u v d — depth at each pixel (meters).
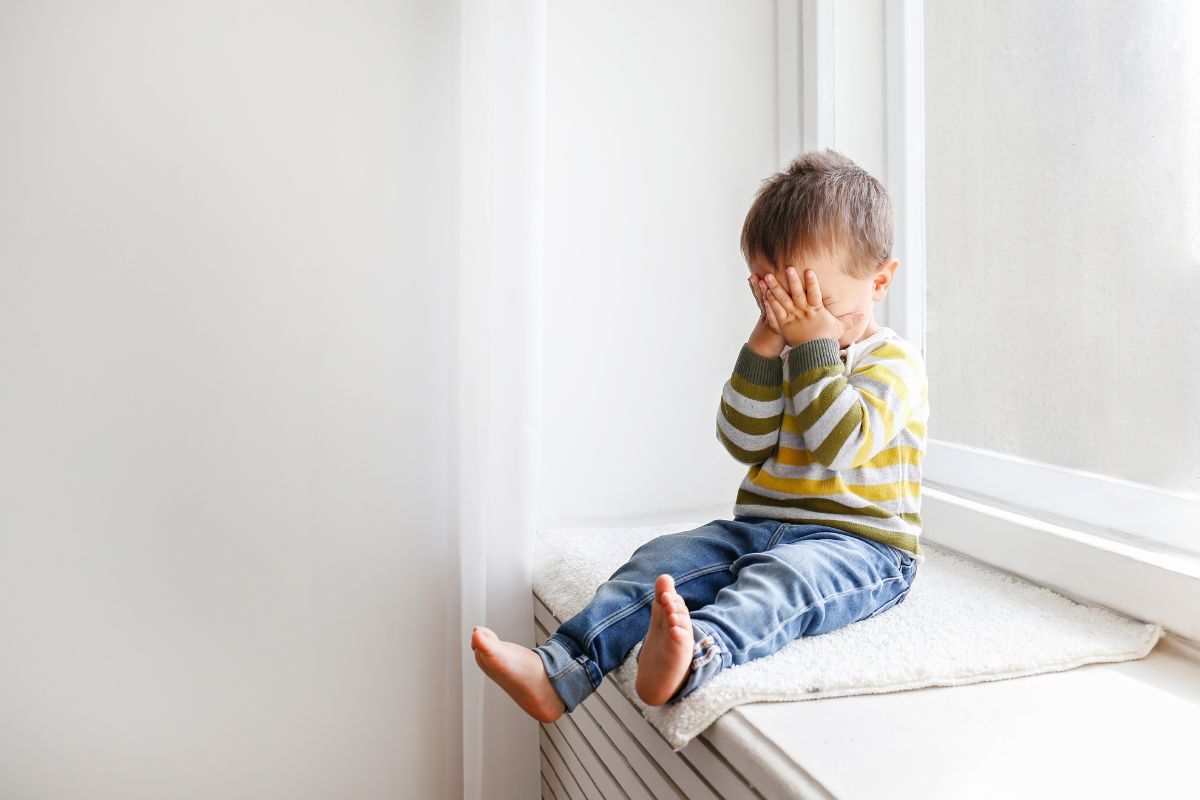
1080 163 1.09
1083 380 1.09
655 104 1.48
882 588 0.97
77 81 1.23
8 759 1.24
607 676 0.97
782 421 1.06
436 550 1.39
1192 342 0.95
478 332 1.27
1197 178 0.93
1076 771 0.64
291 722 1.34
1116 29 1.03
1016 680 0.83
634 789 0.93
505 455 1.28
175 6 1.25
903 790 0.62
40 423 1.23
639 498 1.51
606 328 1.48
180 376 1.28
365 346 1.35
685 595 0.95
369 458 1.36
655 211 1.49
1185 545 0.95
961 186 1.29
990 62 1.23
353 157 1.33
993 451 1.25
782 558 0.91
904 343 1.09
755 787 0.68
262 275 1.30
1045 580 1.07
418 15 1.35
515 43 1.25
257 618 1.32
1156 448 0.99
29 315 1.22
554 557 1.29
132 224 1.25
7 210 1.21
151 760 1.29
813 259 1.01
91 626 1.26
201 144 1.27
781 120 1.54
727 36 1.52
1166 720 0.73
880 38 1.44
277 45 1.29
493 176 1.25
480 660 0.81
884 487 1.03
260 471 1.32
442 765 1.40
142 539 1.27
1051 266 1.14
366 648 1.37
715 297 1.53
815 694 0.78
